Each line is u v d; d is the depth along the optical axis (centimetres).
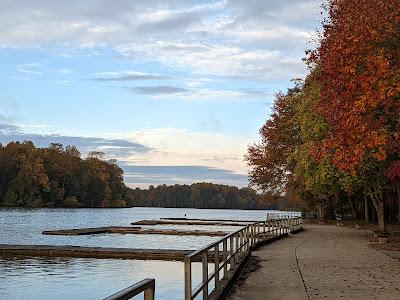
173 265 2530
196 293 862
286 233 3594
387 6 1745
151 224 7406
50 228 6284
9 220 8350
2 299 1764
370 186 3453
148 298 543
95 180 16375
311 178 3762
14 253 2833
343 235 3722
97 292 1889
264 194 6694
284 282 1409
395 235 3281
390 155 2761
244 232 2095
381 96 1631
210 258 2481
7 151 14075
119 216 11788
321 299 1154
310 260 1966
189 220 8712
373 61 1656
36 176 13850
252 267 1747
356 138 1730
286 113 5997
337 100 1811
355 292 1244
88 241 4144
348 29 1769
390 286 1335
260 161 6488
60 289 1942
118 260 2702
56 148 15738
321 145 2272
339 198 6328
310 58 2156
